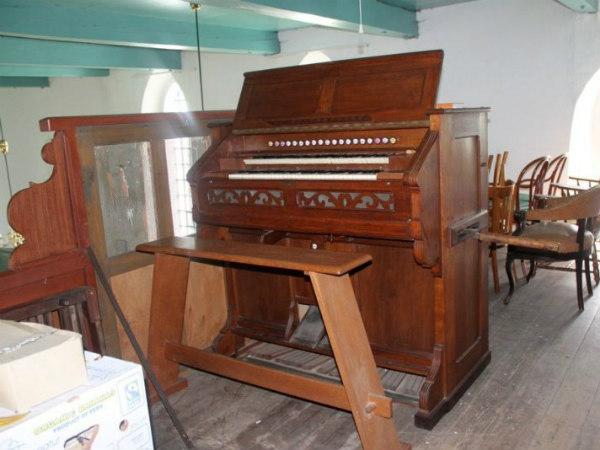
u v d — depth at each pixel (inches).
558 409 90.0
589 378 99.7
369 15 214.2
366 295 99.6
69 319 82.1
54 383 55.8
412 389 97.3
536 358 108.7
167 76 341.7
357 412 72.8
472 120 91.0
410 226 79.9
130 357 99.3
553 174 203.2
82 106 380.8
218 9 220.5
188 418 93.1
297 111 100.6
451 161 84.2
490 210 149.7
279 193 93.6
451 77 246.1
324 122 96.7
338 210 87.3
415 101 88.3
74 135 86.4
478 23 234.7
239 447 84.4
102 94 370.9
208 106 330.3
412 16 245.6
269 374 85.7
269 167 99.9
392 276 96.0
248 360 113.8
